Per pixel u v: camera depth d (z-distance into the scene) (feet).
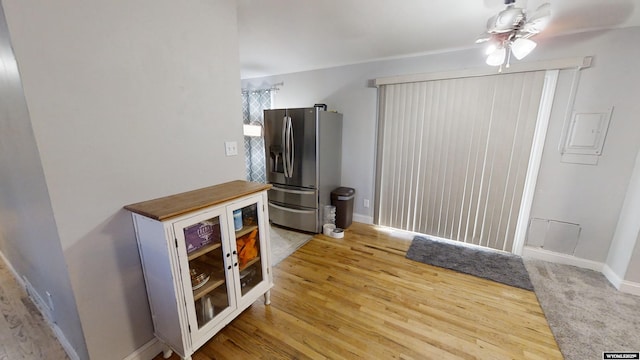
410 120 10.18
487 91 8.63
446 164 9.76
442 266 8.42
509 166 8.70
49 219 3.79
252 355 5.10
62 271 4.01
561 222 8.40
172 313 4.42
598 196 7.80
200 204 4.46
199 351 5.17
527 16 5.05
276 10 6.28
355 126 11.75
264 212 5.98
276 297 6.88
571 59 7.32
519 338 5.52
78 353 4.58
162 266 4.25
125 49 4.18
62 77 3.53
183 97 5.16
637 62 6.91
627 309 6.39
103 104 3.99
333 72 11.81
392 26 7.20
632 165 7.29
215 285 5.02
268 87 13.78
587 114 7.57
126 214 4.44
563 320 6.03
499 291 7.14
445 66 9.46
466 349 5.25
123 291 4.52
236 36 6.15
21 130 3.65
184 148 5.29
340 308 6.47
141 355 4.88
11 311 6.15
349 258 9.00
